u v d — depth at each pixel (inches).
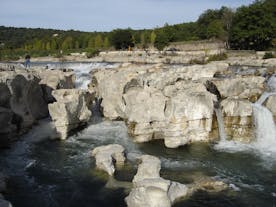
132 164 1015.0
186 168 995.3
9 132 1181.7
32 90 1486.2
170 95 1283.2
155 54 3548.2
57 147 1195.9
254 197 820.0
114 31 5383.9
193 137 1215.6
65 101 1304.1
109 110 1524.4
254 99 1380.4
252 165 1022.4
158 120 1233.4
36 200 814.5
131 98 1331.2
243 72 1785.2
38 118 1525.6
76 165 1027.3
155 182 769.6
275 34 3083.2
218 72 1669.5
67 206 784.3
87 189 864.9
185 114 1183.6
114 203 788.6
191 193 826.8
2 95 1206.9
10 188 876.6
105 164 962.1
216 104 1277.1
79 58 4010.8
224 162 1045.8
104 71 1828.2
